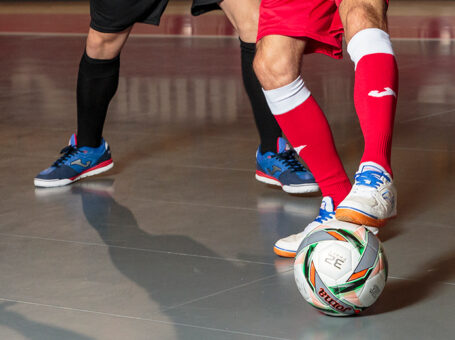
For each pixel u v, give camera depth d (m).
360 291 2.02
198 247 2.75
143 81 7.26
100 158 3.82
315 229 2.12
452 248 2.67
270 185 3.66
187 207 3.29
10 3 20.27
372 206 2.04
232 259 2.62
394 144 4.43
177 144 4.60
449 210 3.13
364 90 2.17
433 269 2.46
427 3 17.81
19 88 7.00
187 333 2.02
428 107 5.68
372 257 2.04
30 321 2.11
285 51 2.56
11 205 3.37
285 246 2.61
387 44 2.22
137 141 4.70
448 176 3.69
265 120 3.53
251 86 3.47
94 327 2.07
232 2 3.47
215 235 2.89
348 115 5.46
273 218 3.12
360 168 2.13
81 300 2.26
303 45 2.60
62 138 4.81
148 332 2.03
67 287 2.37
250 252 2.69
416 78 7.16
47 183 3.69
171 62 8.59
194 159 4.20
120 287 2.37
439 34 11.25
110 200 3.43
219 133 4.90
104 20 3.54
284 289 2.32
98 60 3.66
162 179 3.79
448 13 15.15
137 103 6.09
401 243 2.73
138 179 3.81
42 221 3.12
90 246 2.78
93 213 3.22
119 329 2.05
